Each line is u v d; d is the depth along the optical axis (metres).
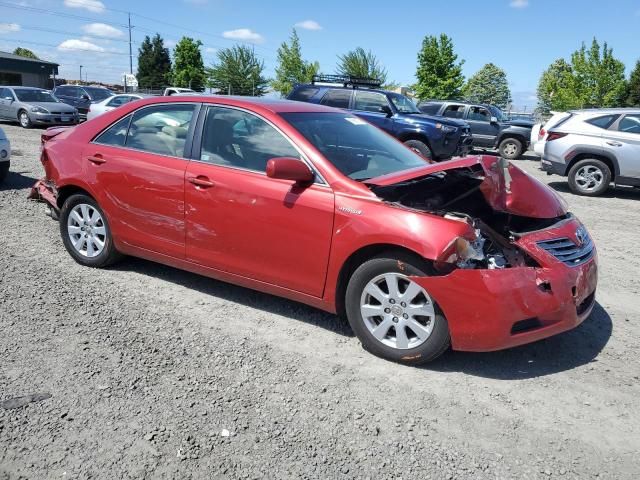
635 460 2.88
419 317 3.62
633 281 5.70
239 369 3.58
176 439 2.87
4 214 7.09
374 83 15.55
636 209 9.96
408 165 4.54
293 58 48.91
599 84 33.41
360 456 2.82
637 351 4.09
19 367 3.46
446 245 3.35
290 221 3.92
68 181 5.08
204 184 4.27
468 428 3.09
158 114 4.75
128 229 4.82
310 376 3.54
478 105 20.16
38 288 4.69
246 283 4.29
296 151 4.04
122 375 3.43
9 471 2.60
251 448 2.83
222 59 54.56
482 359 3.86
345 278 3.88
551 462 2.84
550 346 4.11
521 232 4.06
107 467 2.65
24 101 21.28
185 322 4.22
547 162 11.80
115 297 4.61
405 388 3.45
